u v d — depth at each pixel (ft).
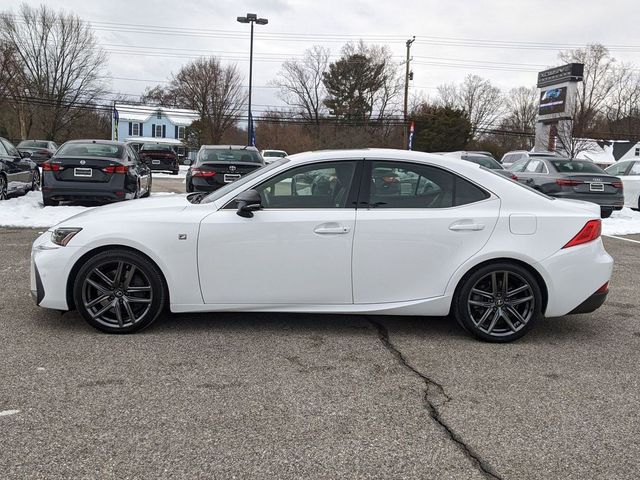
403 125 172.76
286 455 9.56
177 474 8.93
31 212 37.14
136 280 15.30
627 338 16.25
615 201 42.86
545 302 15.47
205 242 14.96
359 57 227.20
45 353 13.80
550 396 12.17
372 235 15.01
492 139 249.55
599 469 9.37
